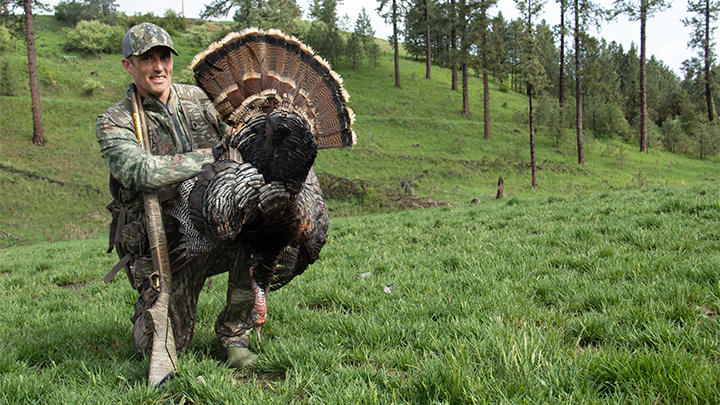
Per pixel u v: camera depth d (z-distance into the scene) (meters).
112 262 9.77
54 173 31.39
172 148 3.13
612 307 3.81
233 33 2.91
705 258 4.79
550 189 37.62
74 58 52.62
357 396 2.61
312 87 3.08
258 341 3.53
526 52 36.69
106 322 4.54
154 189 2.78
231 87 2.89
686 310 3.50
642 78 52.59
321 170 38.12
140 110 3.04
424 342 3.44
